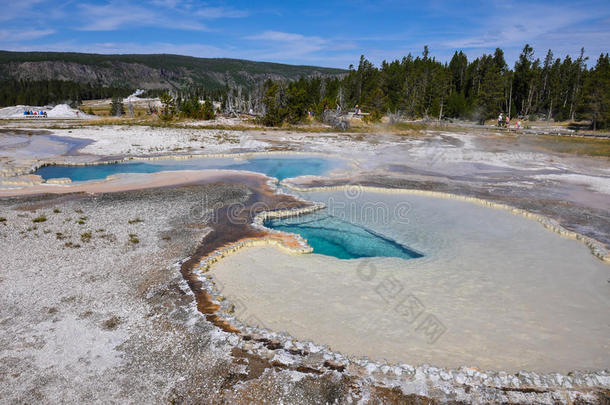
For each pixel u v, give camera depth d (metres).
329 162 35.00
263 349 9.47
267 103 65.81
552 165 33.69
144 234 16.83
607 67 66.19
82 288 12.16
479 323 10.93
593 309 11.66
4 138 42.53
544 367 9.12
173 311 11.04
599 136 51.09
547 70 81.69
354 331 10.52
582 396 8.07
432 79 84.75
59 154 35.81
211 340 9.79
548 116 77.25
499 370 9.02
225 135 50.09
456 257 15.47
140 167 31.84
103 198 22.00
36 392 7.96
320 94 97.69
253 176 28.66
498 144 46.41
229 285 12.99
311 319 11.08
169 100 72.00
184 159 35.78
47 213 19.08
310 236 17.91
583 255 15.55
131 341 9.70
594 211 20.88
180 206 20.92
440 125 67.75
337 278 13.60
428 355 9.52
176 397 7.98
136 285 12.45
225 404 7.82
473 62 95.88
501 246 16.56
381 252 16.12
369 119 69.25
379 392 8.18
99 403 7.75
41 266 13.52
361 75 105.94
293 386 8.31
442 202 23.03
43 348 9.30
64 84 174.12
